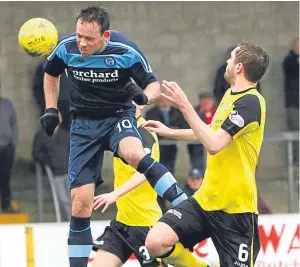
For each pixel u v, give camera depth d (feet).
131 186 68.39
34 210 100.12
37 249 94.02
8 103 101.14
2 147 99.96
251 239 64.49
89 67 62.69
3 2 102.53
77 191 63.98
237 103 62.85
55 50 63.72
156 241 63.41
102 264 72.43
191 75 105.70
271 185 103.65
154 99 62.59
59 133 99.55
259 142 64.28
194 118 60.90
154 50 105.91
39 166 100.22
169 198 63.82
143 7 105.50
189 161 99.50
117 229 73.26
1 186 99.81
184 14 105.91
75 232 65.00
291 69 105.91
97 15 61.05
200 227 64.34
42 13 103.35
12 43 102.53
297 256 95.86
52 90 65.62
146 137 73.10
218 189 63.87
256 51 63.67
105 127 63.77
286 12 107.55
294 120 105.60
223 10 106.52
